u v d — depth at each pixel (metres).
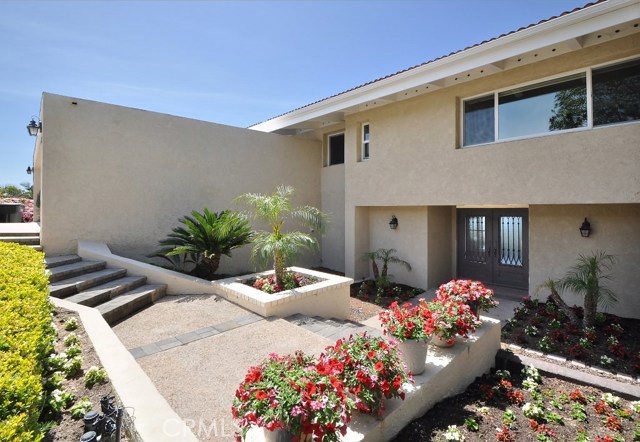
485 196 7.32
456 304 4.48
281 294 5.91
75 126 7.64
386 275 9.55
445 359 3.96
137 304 5.79
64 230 7.51
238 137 10.34
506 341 5.84
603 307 6.75
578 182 6.10
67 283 5.73
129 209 8.37
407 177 8.79
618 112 5.83
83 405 2.54
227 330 4.90
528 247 8.51
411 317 3.70
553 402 3.97
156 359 3.98
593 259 6.07
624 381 4.48
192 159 9.41
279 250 6.64
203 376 3.60
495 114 7.38
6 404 1.82
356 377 2.69
